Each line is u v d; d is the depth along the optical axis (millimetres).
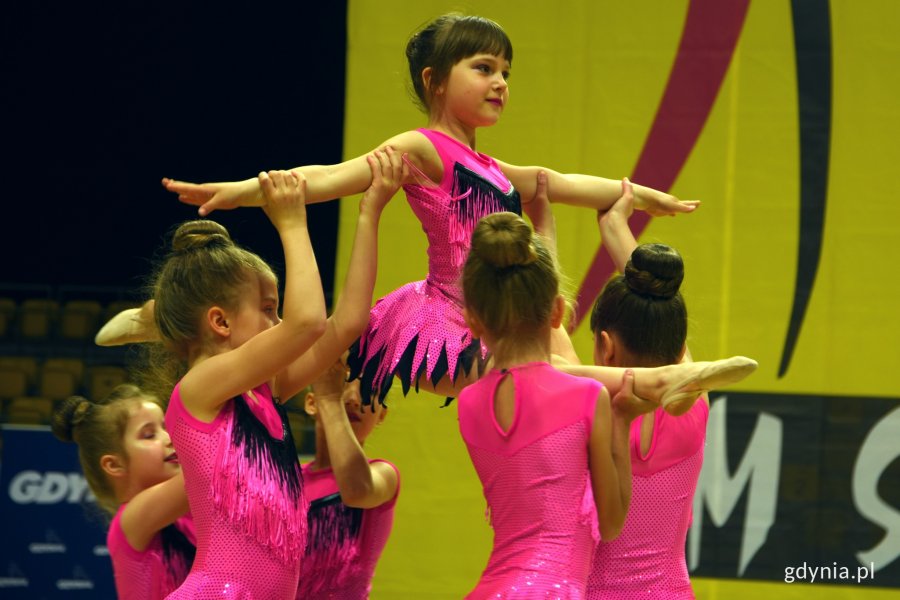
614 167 14688
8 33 31594
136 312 9047
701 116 14695
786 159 14656
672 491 7820
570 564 6828
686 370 6785
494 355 7223
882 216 14570
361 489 8656
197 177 32125
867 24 14625
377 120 14727
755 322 14656
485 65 8250
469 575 14672
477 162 8312
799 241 14617
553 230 8992
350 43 14766
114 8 31500
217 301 7566
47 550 14703
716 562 14695
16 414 23688
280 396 8086
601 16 14734
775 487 14656
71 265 32312
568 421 6879
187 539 8867
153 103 31922
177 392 7379
